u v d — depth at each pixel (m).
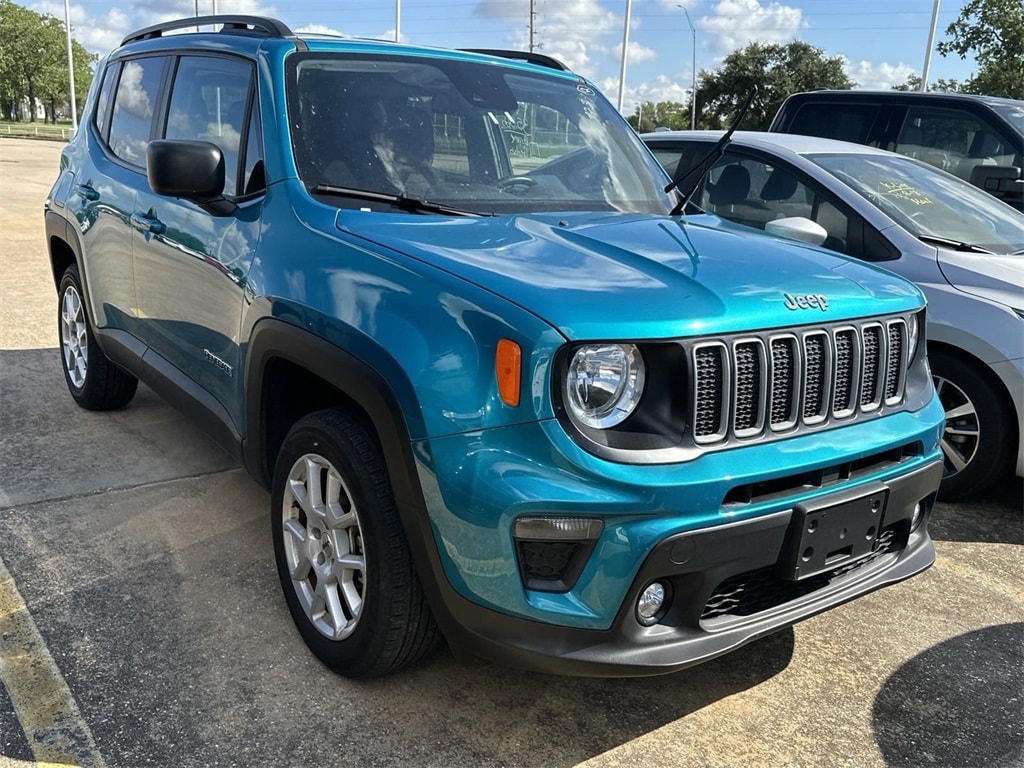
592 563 2.07
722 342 2.18
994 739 2.57
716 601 2.27
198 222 3.29
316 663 2.73
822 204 4.61
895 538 2.69
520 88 3.63
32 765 2.25
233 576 3.21
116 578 3.16
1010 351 3.88
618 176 3.56
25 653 2.70
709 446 2.16
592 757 2.40
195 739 2.37
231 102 3.34
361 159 3.03
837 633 3.12
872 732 2.58
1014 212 4.89
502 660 2.19
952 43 28.09
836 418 2.43
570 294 2.14
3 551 3.31
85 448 4.37
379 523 2.38
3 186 17.92
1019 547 3.87
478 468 2.09
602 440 2.07
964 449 4.16
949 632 3.15
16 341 6.26
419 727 2.48
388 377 2.26
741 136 5.30
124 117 4.35
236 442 3.12
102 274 4.26
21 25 93.31
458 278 2.25
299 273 2.64
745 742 2.50
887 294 2.62
